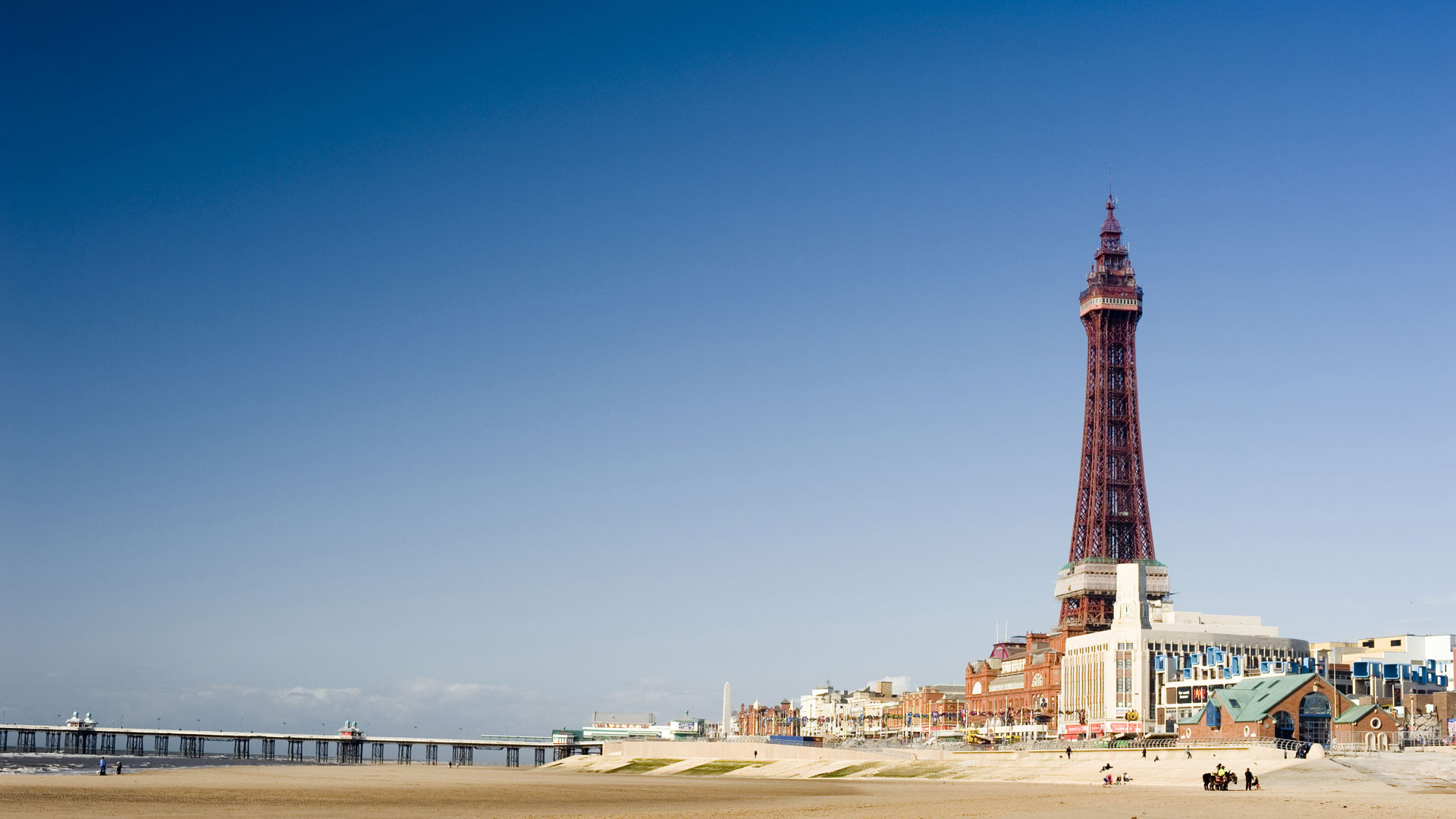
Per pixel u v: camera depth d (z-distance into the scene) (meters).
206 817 124.94
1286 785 154.62
